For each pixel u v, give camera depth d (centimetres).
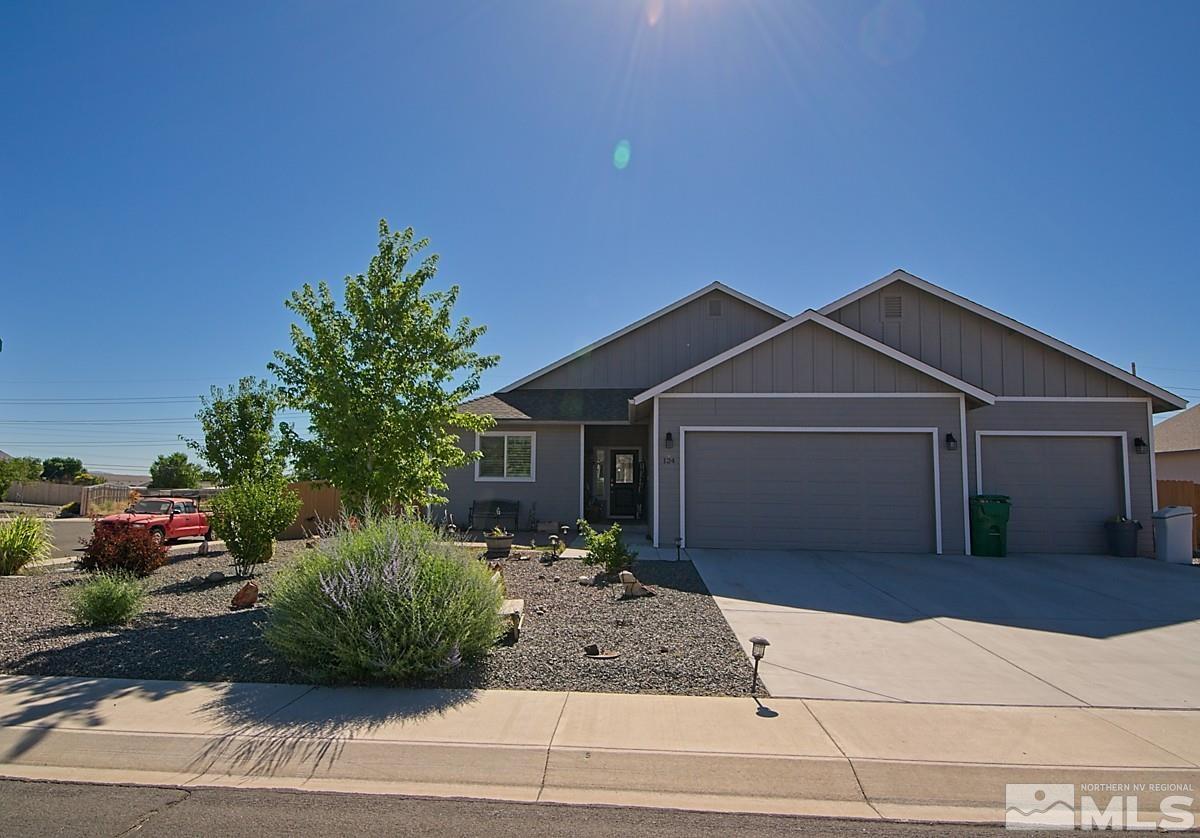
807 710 548
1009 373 1609
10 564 1214
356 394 991
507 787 427
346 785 429
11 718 522
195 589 1037
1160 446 2697
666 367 2144
